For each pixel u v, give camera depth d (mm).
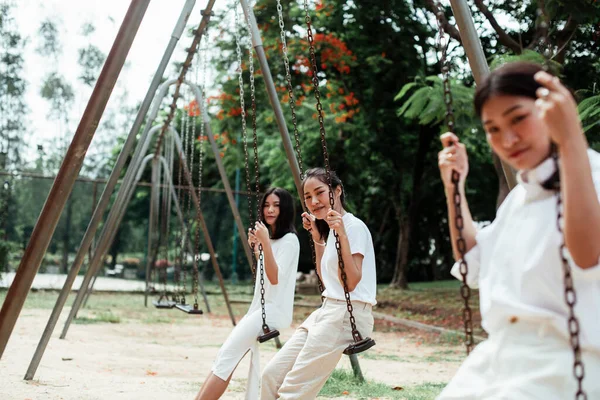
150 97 7191
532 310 1654
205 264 21250
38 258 3621
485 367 1790
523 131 1631
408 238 17188
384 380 6023
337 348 3537
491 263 1819
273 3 12328
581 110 5180
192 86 8820
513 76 1628
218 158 9180
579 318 1620
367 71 13609
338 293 3586
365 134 15117
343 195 3951
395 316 13148
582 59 7090
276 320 3990
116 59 3635
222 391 3820
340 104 13883
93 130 3641
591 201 1507
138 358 7129
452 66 10617
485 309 1799
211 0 6656
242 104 4859
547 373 1604
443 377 6402
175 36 7211
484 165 17203
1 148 21719
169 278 21172
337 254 3537
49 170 25688
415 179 16406
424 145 15594
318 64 12891
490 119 1673
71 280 5676
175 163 22422
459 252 1930
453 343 9859
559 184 1670
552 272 1660
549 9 5992
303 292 18203
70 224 17844
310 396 3537
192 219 20000
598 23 6727
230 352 3859
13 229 16062
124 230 21250
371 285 3648
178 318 12211
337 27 13039
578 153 1501
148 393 4918
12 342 7504
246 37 13008
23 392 4625
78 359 6625
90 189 18312
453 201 1934
